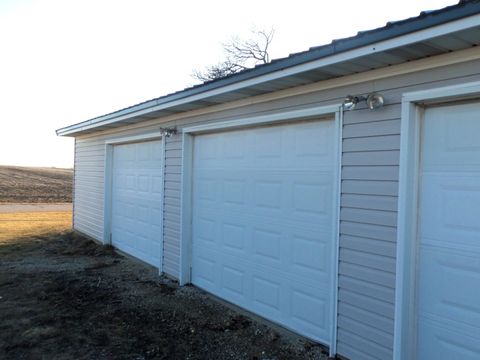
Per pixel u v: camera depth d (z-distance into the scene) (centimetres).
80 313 521
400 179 329
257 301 507
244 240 531
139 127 813
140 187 834
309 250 435
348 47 313
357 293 370
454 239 308
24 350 410
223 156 576
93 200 1073
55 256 892
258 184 508
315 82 411
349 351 378
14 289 628
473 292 297
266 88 449
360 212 368
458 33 254
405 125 327
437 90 305
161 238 716
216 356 400
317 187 427
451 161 310
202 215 623
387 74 342
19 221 1516
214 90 493
